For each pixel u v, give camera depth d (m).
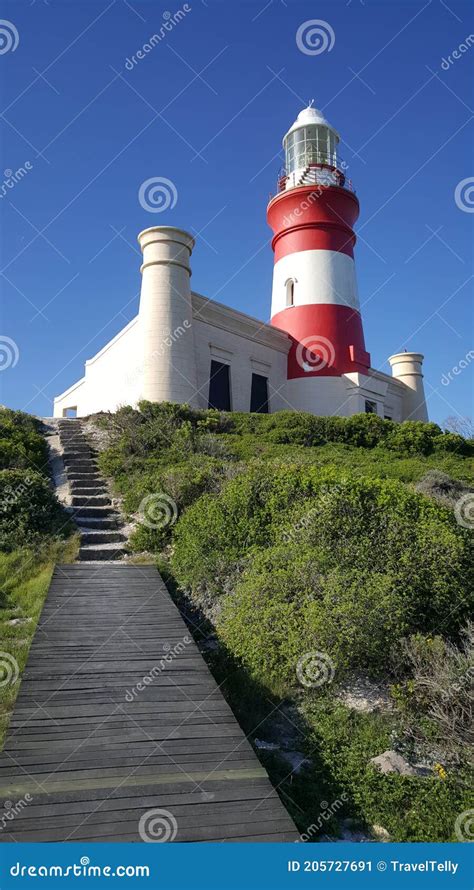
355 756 5.32
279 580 7.15
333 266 27.78
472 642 6.49
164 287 20.98
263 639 6.41
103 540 11.30
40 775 4.22
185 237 21.59
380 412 28.78
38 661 6.11
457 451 21.03
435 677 5.94
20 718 4.99
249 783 4.26
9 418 18.22
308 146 29.52
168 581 9.26
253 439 18.38
